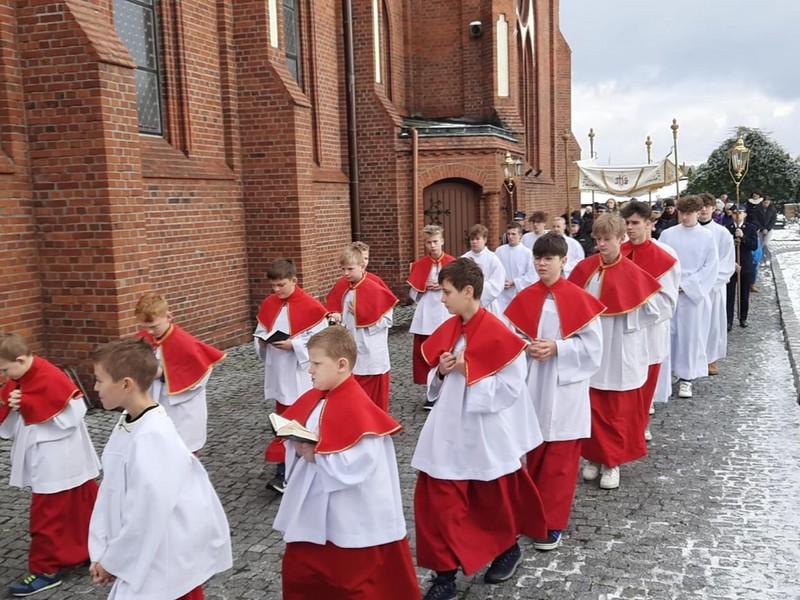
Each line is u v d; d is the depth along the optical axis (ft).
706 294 28.84
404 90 62.54
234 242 41.55
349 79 52.70
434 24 62.44
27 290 28.25
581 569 15.64
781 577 15.10
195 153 38.29
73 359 29.01
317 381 12.28
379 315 25.27
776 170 146.51
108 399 10.44
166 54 36.47
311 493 12.08
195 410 17.63
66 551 15.48
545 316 17.22
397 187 54.49
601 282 19.93
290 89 41.39
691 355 29.14
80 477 15.62
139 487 9.98
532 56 79.66
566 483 16.49
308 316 21.75
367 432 11.89
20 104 27.86
